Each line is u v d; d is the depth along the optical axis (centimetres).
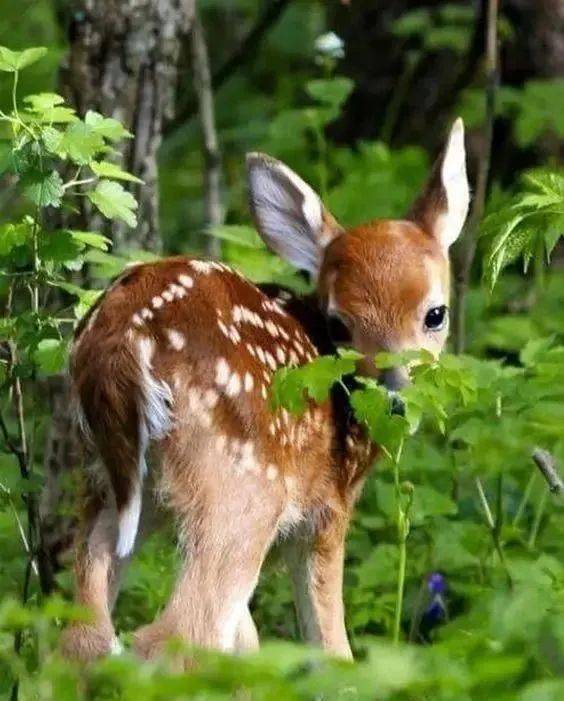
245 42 1953
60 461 1321
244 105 2336
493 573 1247
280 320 1148
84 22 1391
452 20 1998
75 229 1352
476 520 1344
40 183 1116
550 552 1303
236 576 1070
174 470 1064
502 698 852
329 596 1188
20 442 1248
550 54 1933
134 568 1240
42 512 1316
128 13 1391
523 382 1226
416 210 1311
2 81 2102
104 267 1277
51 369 1129
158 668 866
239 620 1084
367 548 1344
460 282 1509
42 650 1029
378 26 2028
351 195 1752
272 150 1980
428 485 1324
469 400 1067
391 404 1096
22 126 1120
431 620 1234
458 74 1902
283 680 823
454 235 1307
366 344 1210
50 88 2091
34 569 1241
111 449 1057
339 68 2044
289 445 1122
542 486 1365
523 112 1830
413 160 1845
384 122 2019
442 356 1120
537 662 905
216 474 1069
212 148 1694
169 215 2086
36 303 1163
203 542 1066
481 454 1183
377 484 1304
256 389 1086
